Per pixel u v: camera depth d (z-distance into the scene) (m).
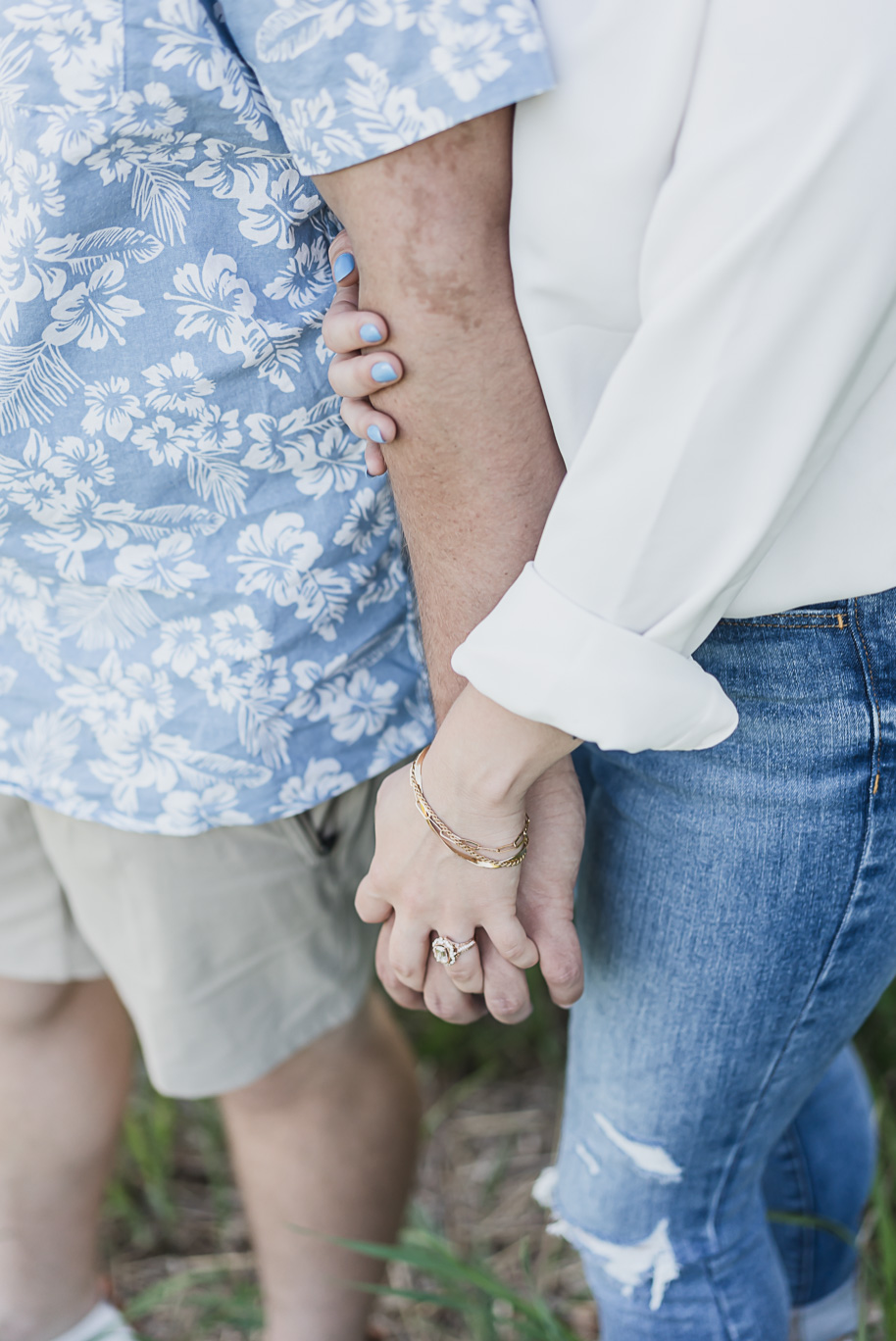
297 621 0.93
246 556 0.90
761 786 0.79
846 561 0.71
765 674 0.76
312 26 0.64
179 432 0.85
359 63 0.64
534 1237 1.64
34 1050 1.27
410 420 0.72
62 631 0.95
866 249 0.58
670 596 0.66
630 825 0.87
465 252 0.67
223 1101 1.25
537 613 0.67
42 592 0.94
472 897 0.77
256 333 0.81
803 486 0.65
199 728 0.96
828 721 0.76
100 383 0.82
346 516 0.90
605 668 0.66
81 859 1.08
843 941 0.83
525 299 0.68
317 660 0.95
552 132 0.64
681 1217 0.95
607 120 0.63
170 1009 1.12
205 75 0.73
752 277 0.59
